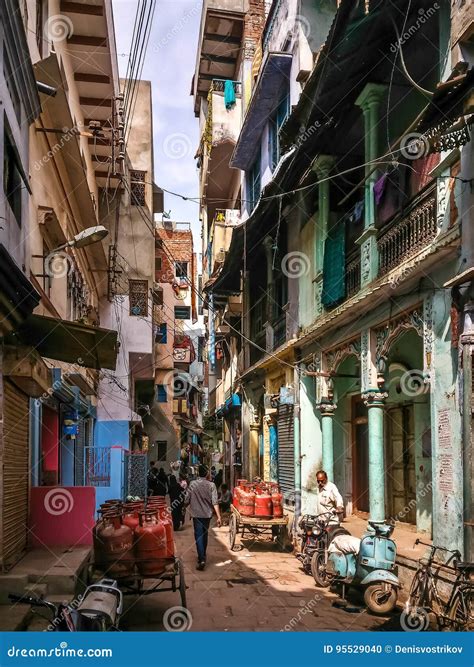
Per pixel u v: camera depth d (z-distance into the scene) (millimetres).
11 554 6543
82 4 10523
